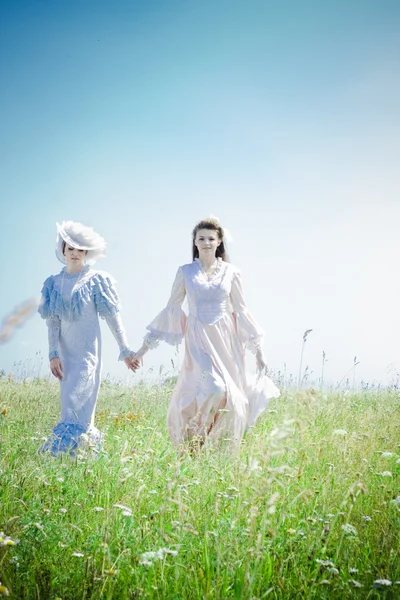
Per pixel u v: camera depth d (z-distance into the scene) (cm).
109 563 353
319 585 338
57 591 340
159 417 856
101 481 487
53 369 730
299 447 518
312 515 418
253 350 759
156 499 448
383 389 1018
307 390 350
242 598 314
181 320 763
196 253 785
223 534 380
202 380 714
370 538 403
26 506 429
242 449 637
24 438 651
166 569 355
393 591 333
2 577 338
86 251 755
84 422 711
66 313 730
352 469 503
